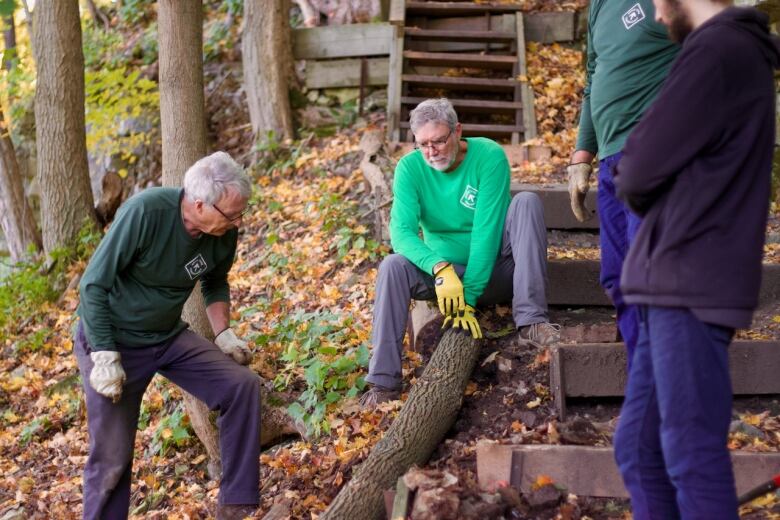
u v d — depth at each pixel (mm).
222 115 8312
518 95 7500
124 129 8477
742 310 1904
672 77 1943
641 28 2959
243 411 3262
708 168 1928
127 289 3145
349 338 4383
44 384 5590
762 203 1956
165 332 3273
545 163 6453
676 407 1926
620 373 3365
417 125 3613
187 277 3203
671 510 2094
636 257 2020
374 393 3639
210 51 8797
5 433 5062
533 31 8219
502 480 2908
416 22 8203
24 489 4301
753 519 2623
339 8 8422
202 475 4102
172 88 4582
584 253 4473
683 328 1933
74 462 4492
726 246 1920
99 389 3018
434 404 3299
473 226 3770
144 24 9789
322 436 3752
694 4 2035
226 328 3547
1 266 8516
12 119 9250
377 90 8062
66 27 6848
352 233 5664
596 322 3990
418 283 3709
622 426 2143
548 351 3537
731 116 1904
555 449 2906
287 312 5074
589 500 2854
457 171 3758
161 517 3729
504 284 3906
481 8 8055
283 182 7066
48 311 6605
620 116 3049
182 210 3102
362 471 3047
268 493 3498
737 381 3342
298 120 7945
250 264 5941
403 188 3785
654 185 1940
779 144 5094
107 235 3061
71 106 6949
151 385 4691
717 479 1893
